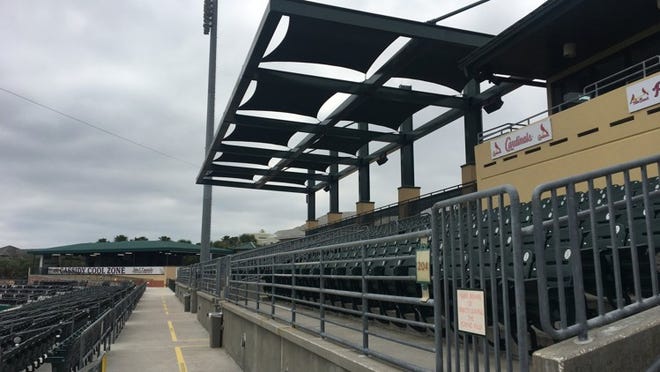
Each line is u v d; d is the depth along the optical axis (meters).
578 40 15.82
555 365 3.05
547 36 15.57
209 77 38.66
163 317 25.69
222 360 13.16
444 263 4.19
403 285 7.52
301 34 17.67
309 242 27.81
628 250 5.11
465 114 23.69
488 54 17.00
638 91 11.77
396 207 29.56
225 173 37.06
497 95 22.36
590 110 13.14
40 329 9.73
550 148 14.42
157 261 79.62
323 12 16.56
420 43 18.19
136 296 34.00
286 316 10.10
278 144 30.17
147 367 12.28
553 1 13.98
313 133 27.38
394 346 6.45
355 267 9.37
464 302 3.87
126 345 15.81
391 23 17.38
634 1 13.58
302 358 7.27
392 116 25.47
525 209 10.50
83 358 9.30
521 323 3.25
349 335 7.61
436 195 25.78
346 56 19.44
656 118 11.34
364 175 34.97
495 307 3.63
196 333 19.03
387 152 32.47
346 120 25.98
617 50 16.08
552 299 5.03
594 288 5.42
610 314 3.56
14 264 91.06
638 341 3.30
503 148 16.41
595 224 3.67
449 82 22.25
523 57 17.06
